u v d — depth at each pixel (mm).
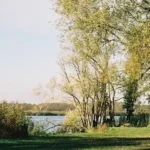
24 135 31578
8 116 30594
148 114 56219
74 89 52625
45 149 22234
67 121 47250
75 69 52219
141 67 28234
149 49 26797
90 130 44312
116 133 37812
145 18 28078
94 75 51812
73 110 52312
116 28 28672
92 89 52656
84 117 52969
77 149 22266
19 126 31078
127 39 27781
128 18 28359
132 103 56250
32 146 23891
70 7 29047
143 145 24844
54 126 45156
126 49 27703
